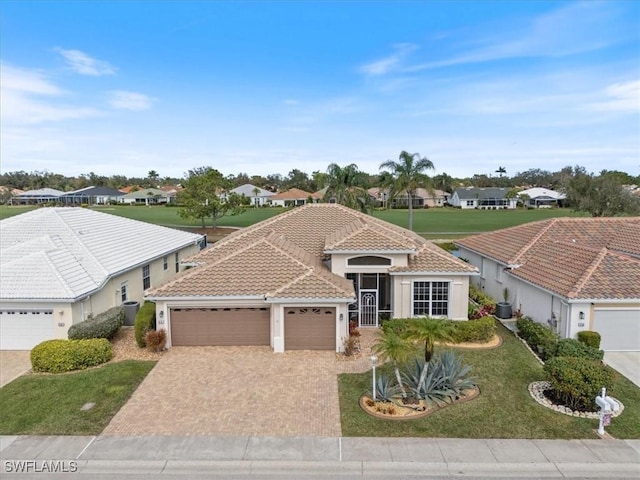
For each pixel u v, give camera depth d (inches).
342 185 2085.4
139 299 1037.2
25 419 514.3
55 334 746.8
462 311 834.2
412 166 2154.3
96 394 575.8
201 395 572.7
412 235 1131.3
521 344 761.6
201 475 418.0
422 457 438.9
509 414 522.0
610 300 701.9
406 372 628.1
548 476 414.3
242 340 750.5
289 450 451.5
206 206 2332.7
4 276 770.8
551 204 4365.2
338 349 715.4
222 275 755.4
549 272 834.2
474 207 4407.0
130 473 421.4
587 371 528.1
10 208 3900.1
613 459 435.5
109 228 1148.5
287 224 1040.8
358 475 416.2
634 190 2709.2
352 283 790.5
